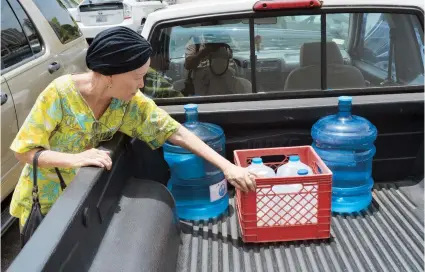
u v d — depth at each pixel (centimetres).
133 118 186
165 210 180
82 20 893
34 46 367
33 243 111
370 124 216
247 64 233
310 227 196
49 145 176
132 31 160
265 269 182
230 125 224
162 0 947
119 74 159
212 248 196
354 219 213
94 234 142
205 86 237
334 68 235
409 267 179
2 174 298
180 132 191
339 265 182
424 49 229
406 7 226
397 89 231
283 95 232
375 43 234
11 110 312
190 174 224
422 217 211
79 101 168
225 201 227
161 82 234
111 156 167
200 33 229
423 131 229
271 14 224
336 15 227
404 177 240
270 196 190
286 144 230
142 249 149
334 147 221
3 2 341
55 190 185
